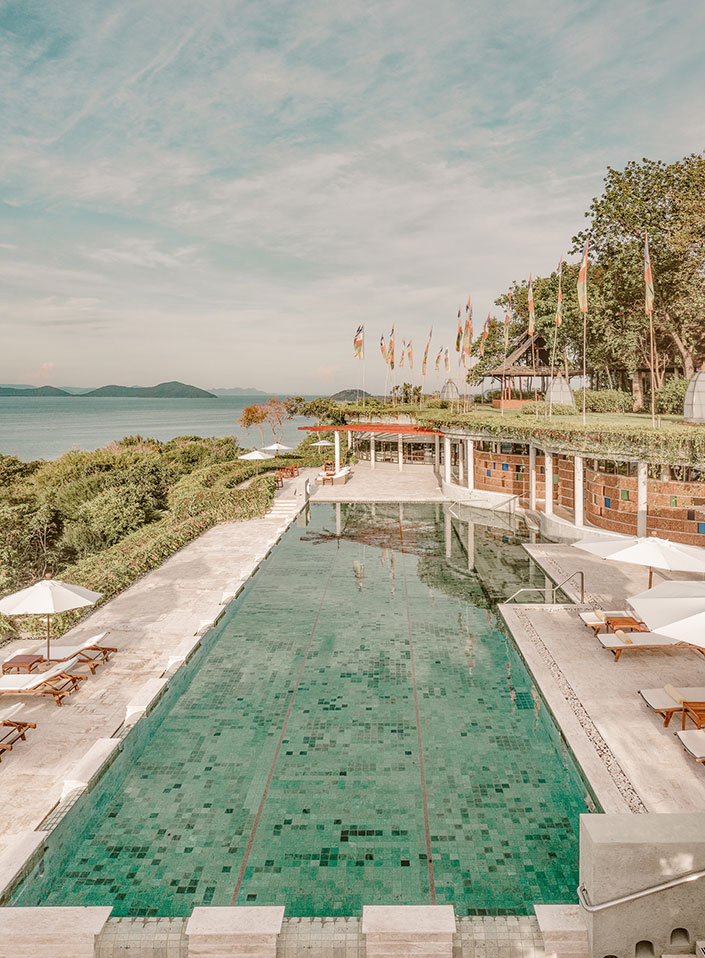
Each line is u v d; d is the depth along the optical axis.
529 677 12.45
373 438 46.72
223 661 13.44
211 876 7.40
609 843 5.69
